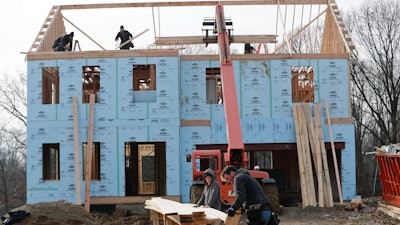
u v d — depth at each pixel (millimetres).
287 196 25203
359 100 41406
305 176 22594
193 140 23750
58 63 23609
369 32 39594
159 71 23656
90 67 24656
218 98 27281
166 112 23562
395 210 18016
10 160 61500
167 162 23359
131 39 25453
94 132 23438
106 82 23625
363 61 39844
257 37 27312
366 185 40750
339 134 23734
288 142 23672
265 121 23781
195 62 24141
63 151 23344
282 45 27344
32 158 23375
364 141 44594
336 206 21672
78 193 22750
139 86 28828
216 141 23734
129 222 18938
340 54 24000
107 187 23219
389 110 39125
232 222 9305
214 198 10984
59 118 23453
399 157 17328
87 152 23062
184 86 24078
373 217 18391
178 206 11070
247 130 23734
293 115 23656
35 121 23484
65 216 14438
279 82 23953
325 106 23797
